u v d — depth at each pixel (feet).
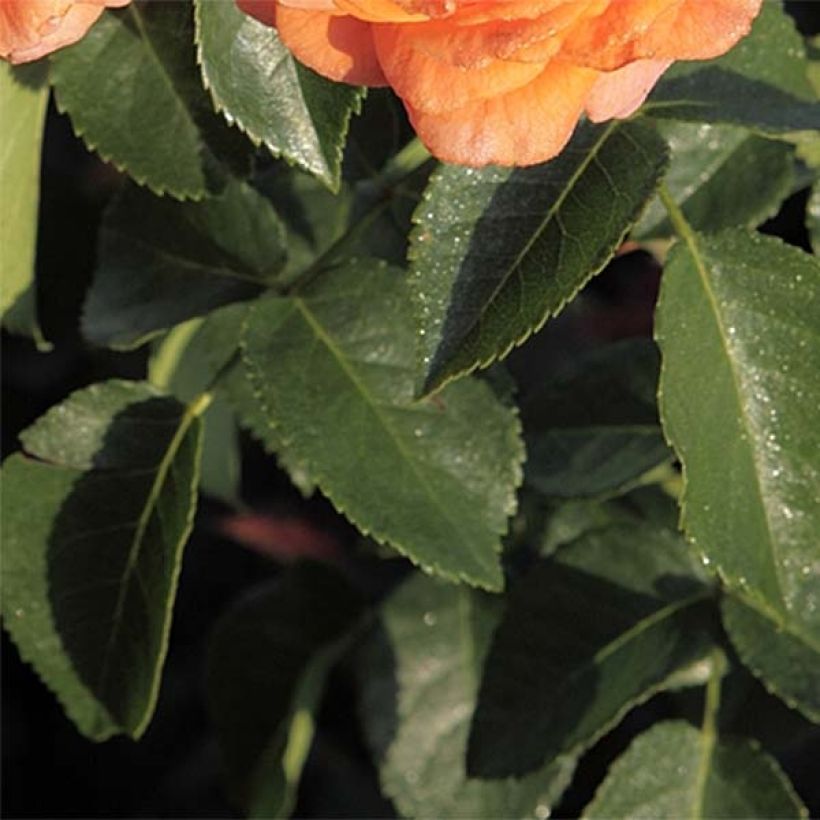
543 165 1.64
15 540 1.78
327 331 1.75
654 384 1.90
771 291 1.68
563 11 1.51
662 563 1.87
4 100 1.72
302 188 1.91
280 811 2.00
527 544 1.97
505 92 1.53
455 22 1.52
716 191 1.81
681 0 1.52
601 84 1.55
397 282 1.76
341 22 1.56
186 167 1.72
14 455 1.78
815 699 1.81
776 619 1.70
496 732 1.85
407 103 1.55
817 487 1.67
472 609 2.01
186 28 1.70
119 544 1.78
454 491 1.73
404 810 1.98
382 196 1.84
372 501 1.72
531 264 1.63
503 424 1.75
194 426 1.78
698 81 1.71
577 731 1.83
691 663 1.86
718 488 1.66
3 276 1.78
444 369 1.62
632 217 1.62
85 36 1.71
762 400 1.68
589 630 1.86
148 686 1.76
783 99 1.72
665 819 1.84
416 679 2.00
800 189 1.94
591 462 1.90
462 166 1.61
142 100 1.72
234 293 1.86
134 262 1.87
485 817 1.98
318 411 1.73
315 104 1.63
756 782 1.84
